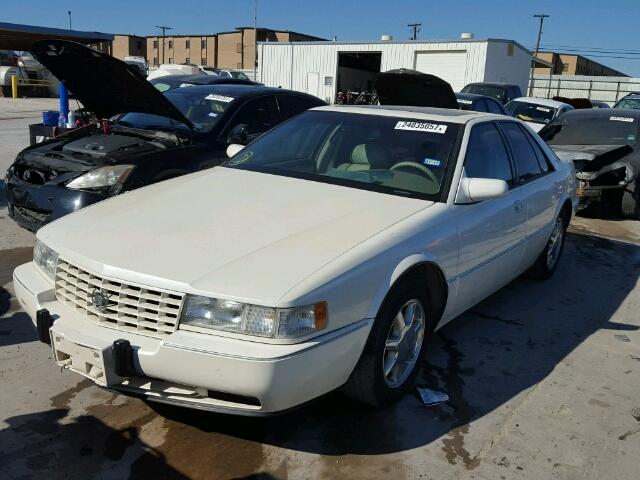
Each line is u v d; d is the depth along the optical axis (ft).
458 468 9.51
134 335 8.84
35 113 70.38
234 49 278.26
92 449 9.50
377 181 12.61
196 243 9.63
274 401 8.53
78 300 9.51
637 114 30.27
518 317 15.78
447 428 10.55
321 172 13.32
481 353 13.57
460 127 13.50
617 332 15.15
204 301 8.54
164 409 10.68
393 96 24.67
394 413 10.93
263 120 22.18
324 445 9.91
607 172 27.30
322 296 8.75
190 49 296.10
